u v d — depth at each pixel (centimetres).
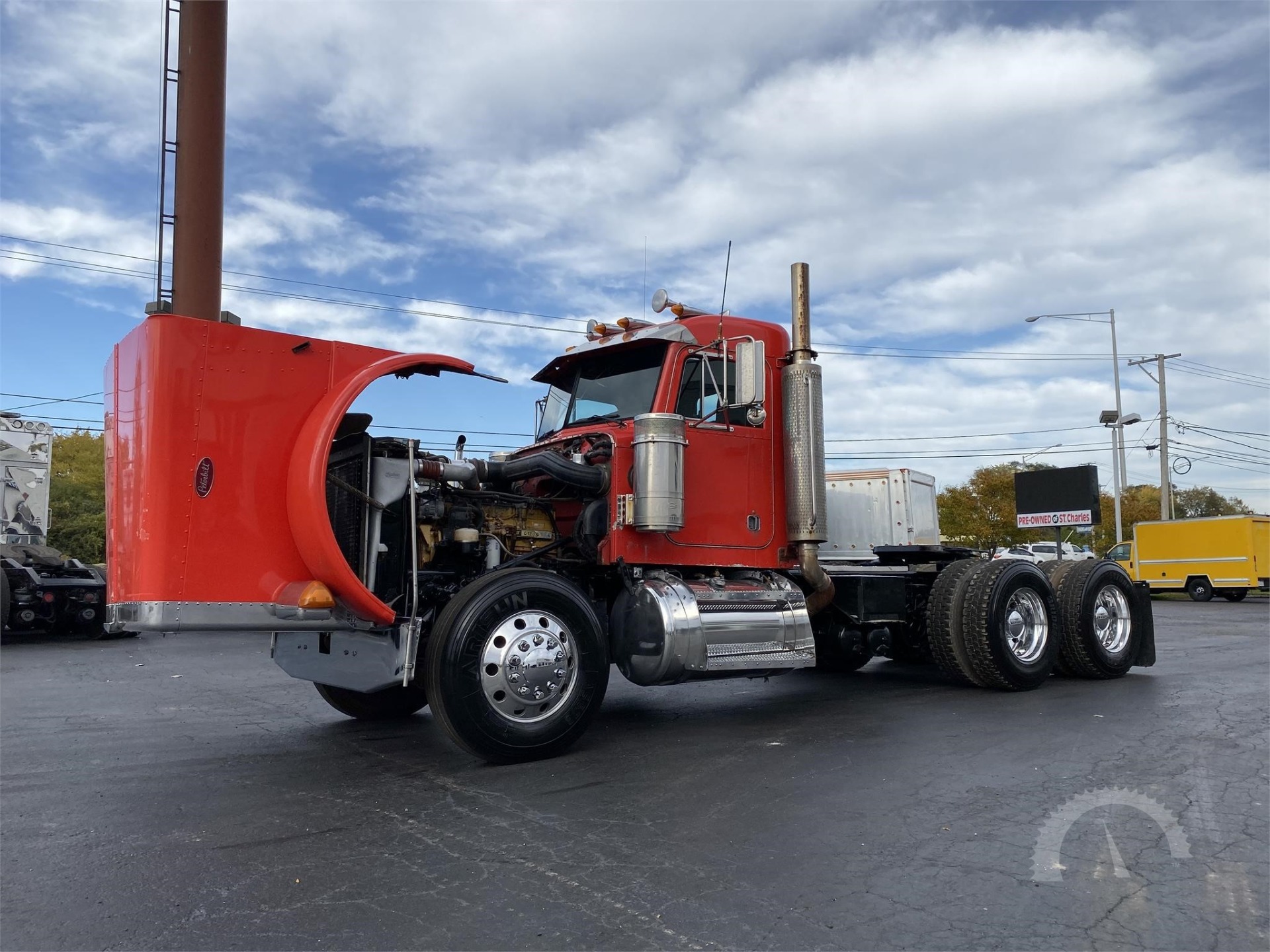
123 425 539
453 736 552
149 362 507
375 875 377
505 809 471
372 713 748
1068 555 4009
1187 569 2948
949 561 951
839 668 1003
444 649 549
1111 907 344
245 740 662
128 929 326
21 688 955
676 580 661
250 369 531
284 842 421
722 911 340
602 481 668
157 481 499
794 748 611
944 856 397
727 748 613
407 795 500
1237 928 327
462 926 327
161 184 998
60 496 3841
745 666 659
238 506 521
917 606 926
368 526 568
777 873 377
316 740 659
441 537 623
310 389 551
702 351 720
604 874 377
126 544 523
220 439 518
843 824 443
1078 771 542
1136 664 959
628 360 736
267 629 527
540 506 687
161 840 424
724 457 721
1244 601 2923
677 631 626
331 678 633
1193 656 1185
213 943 315
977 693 852
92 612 1594
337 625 553
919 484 956
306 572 541
